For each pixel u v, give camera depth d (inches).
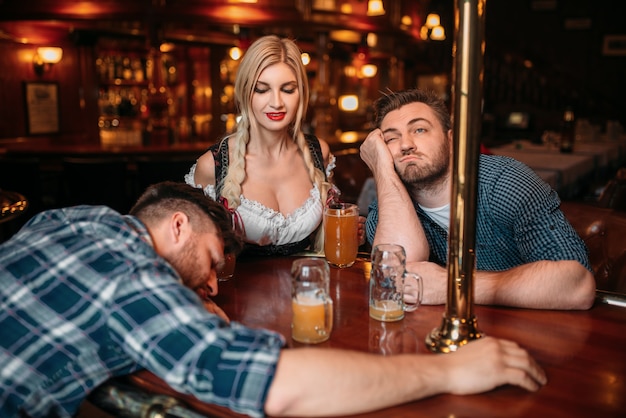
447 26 430.9
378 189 69.9
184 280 48.4
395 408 39.0
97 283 41.6
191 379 37.6
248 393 36.4
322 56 268.8
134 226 46.3
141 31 266.1
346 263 70.7
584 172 205.5
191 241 47.9
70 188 208.8
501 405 39.3
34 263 43.1
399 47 346.3
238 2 222.7
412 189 72.7
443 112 70.4
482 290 57.4
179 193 49.5
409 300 58.1
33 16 226.1
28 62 260.8
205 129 316.2
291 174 86.8
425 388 39.5
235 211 81.4
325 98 274.2
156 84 247.3
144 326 38.9
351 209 69.6
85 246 43.5
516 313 55.4
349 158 158.9
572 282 55.5
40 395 41.4
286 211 85.5
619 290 76.8
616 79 430.3
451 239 44.4
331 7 244.1
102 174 204.5
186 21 220.7
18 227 194.9
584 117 429.4
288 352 38.1
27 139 262.7
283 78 79.4
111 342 41.6
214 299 59.4
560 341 49.0
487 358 41.4
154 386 42.7
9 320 41.8
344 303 58.2
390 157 69.9
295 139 87.6
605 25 428.1
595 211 83.4
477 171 42.1
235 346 37.9
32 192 198.8
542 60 436.1
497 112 444.1
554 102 434.6
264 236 82.8
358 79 385.1
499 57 442.9
